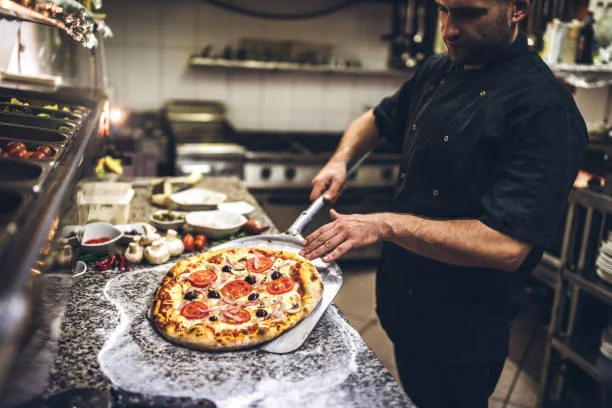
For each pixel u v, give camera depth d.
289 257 1.67
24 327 0.75
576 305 2.65
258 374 1.23
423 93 1.91
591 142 3.25
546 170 1.45
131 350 1.30
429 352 1.81
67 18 1.58
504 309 1.74
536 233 1.43
